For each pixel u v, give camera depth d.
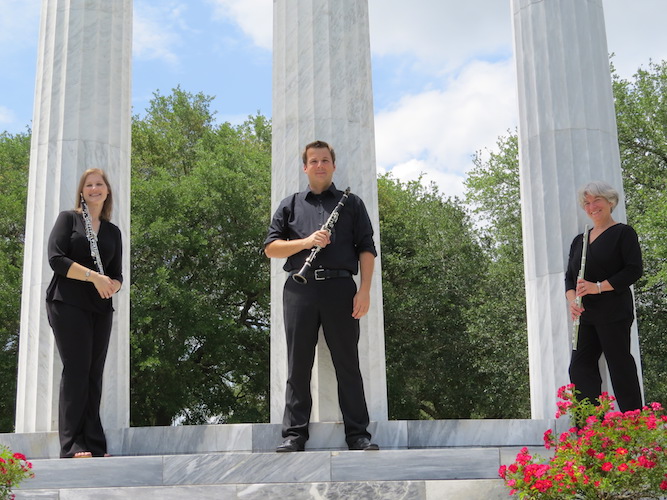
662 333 28.02
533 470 6.89
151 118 38.12
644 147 30.44
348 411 8.72
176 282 29.05
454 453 8.07
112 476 7.87
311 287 8.76
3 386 28.47
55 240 8.88
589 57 11.47
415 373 32.88
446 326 33.56
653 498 7.27
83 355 8.84
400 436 9.65
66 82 11.34
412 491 7.54
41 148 11.34
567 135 11.15
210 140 35.59
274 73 11.43
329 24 11.14
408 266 33.97
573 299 9.67
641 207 29.09
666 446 7.21
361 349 10.41
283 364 10.49
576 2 11.58
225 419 31.36
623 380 9.30
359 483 7.57
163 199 30.31
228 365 31.05
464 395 32.91
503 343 30.73
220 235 31.84
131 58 12.21
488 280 33.03
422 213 36.41
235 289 31.19
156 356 27.58
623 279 9.20
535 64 11.54
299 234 9.06
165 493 7.59
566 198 10.98
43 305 10.73
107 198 9.30
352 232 9.04
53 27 11.62
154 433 9.77
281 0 11.47
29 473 7.34
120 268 9.28
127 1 12.13
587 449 7.18
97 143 11.27
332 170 9.23
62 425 8.76
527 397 31.02
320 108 10.89
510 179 32.69
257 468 7.96
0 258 29.38
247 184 31.80
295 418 8.64
